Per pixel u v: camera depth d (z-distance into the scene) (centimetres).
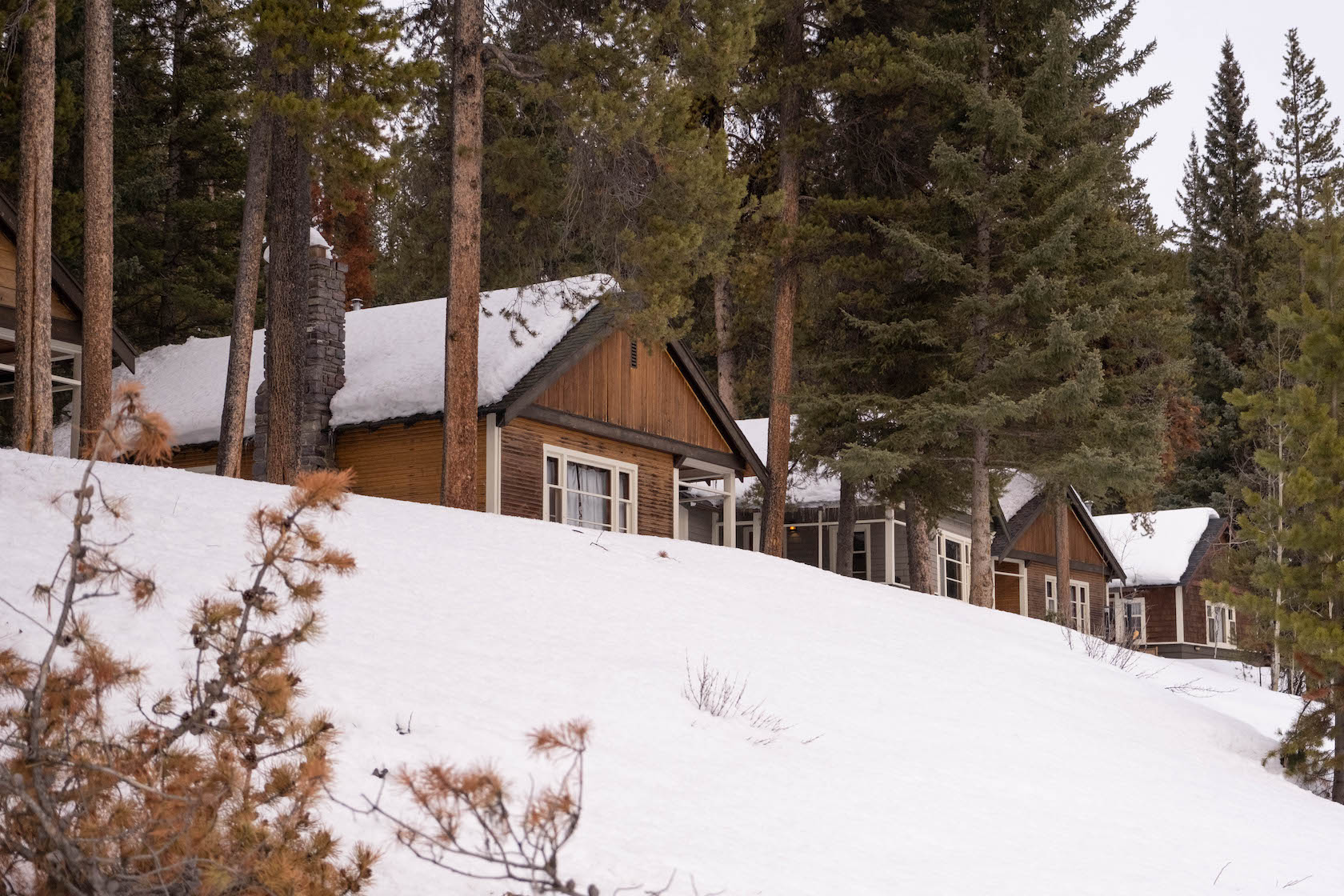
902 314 3825
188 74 4756
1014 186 3484
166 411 3581
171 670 1054
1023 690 1883
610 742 1198
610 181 2809
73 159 4191
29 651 1024
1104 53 4012
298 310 2827
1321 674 1956
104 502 715
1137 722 1905
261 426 3253
